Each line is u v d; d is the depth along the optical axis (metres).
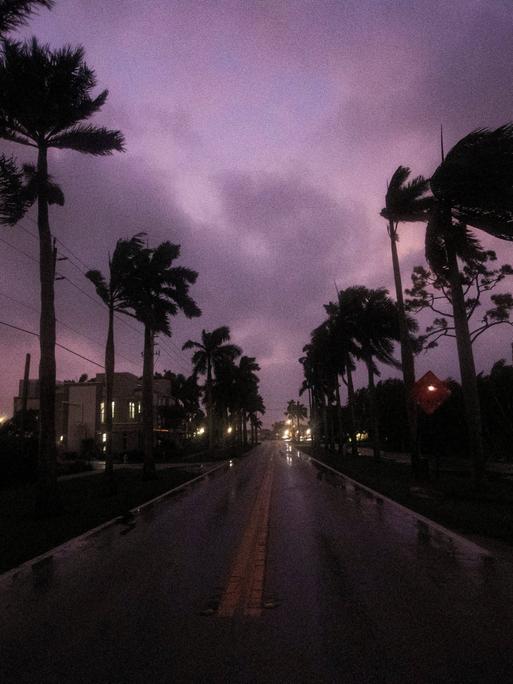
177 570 8.61
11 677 4.76
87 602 6.98
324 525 12.72
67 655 5.23
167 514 15.56
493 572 8.02
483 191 18.44
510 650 5.14
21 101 16.00
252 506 16.69
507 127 17.66
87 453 56.00
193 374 58.53
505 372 36.41
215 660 5.03
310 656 5.08
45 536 12.05
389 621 5.99
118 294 28.02
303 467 36.59
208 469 37.88
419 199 23.12
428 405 19.19
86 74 16.58
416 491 19.03
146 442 29.67
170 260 29.66
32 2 13.82
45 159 17.28
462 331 19.56
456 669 4.75
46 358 16.53
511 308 27.66
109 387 26.22
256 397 110.62
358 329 40.66
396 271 26.64
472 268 24.97
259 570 8.43
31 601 7.09
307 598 6.91
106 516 15.34
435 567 8.40
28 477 31.09
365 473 28.33
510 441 35.28
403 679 4.57
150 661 5.04
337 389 55.81
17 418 54.34
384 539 10.80
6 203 16.53
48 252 17.17
